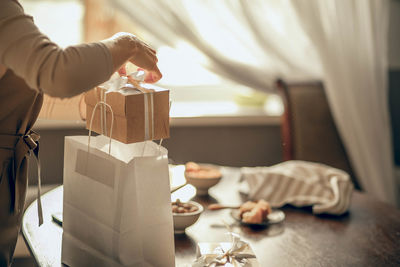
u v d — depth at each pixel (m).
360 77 2.83
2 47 0.90
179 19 2.70
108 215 1.05
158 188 1.06
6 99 1.05
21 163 1.17
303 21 2.73
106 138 1.17
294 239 1.37
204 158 3.07
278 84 2.64
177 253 1.25
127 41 1.00
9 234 1.14
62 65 0.88
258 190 1.67
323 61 2.75
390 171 2.90
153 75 1.16
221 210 1.58
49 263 1.18
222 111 3.10
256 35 2.78
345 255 1.27
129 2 2.66
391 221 1.53
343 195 1.61
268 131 3.10
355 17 2.77
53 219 1.45
